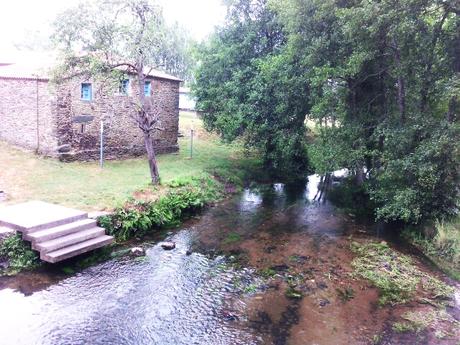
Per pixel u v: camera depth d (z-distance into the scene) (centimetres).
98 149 2075
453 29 1333
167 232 1377
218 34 2350
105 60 1609
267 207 1802
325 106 1741
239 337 784
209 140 3094
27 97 1941
